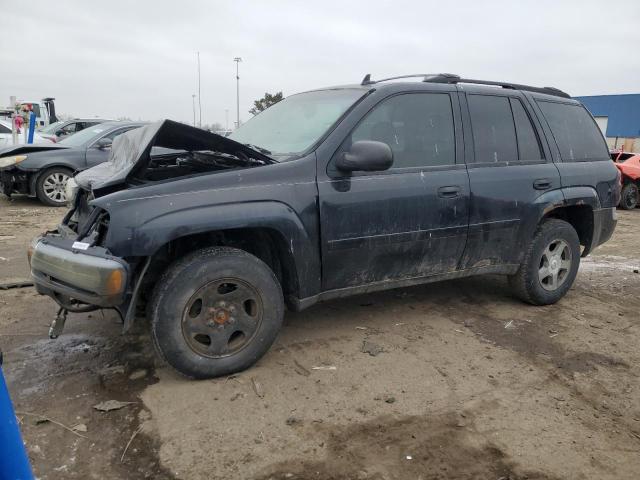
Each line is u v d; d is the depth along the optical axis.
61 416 2.78
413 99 3.80
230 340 3.23
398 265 3.73
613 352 3.78
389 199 3.54
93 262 2.78
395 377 3.29
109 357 3.44
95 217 3.02
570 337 4.02
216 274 3.04
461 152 3.96
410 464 2.49
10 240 6.74
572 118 4.85
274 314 3.27
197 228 2.92
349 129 3.49
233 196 3.04
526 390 3.20
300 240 3.24
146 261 2.89
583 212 4.87
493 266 4.26
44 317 4.09
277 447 2.58
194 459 2.48
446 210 3.80
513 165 4.21
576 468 2.50
